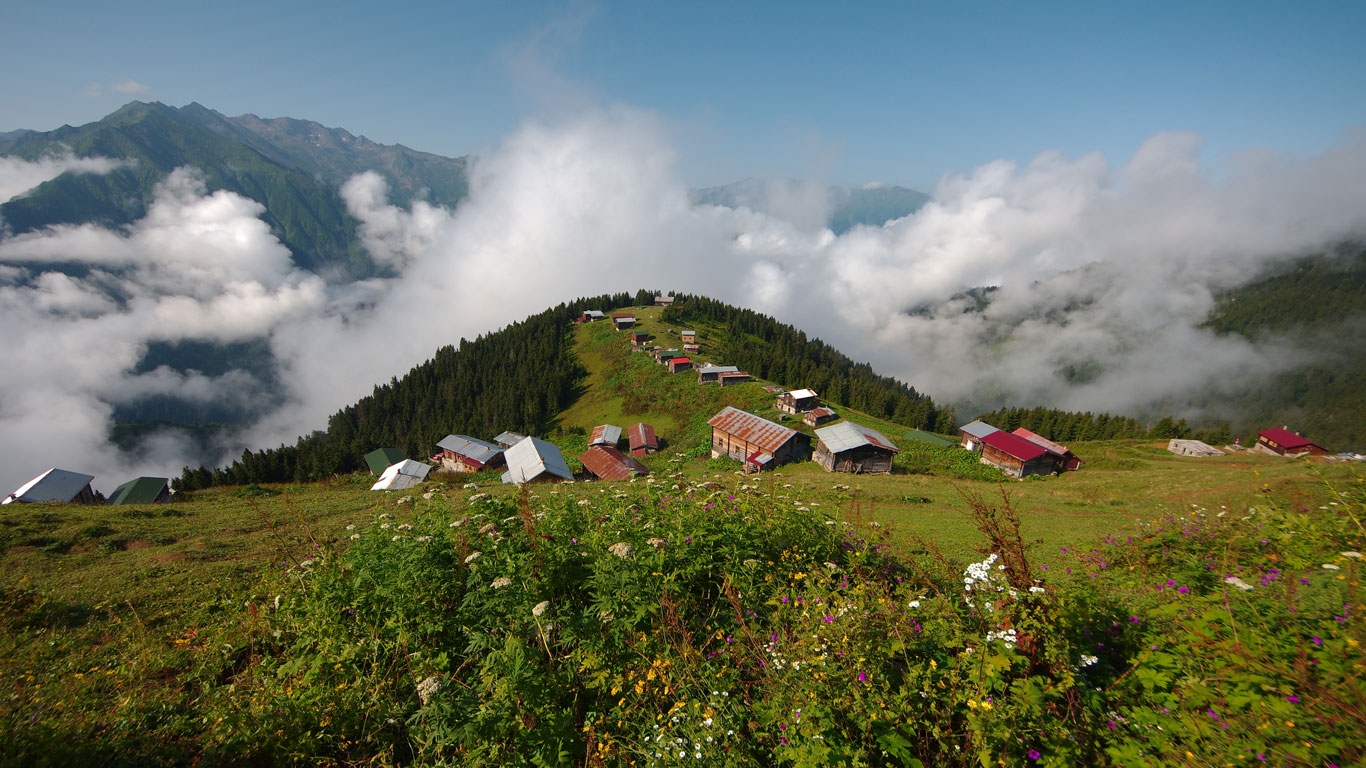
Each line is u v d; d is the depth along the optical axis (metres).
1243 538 9.68
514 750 5.20
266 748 5.62
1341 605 5.62
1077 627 5.64
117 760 5.36
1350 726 4.02
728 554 8.21
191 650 8.43
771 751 4.87
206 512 22.16
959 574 8.31
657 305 161.62
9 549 16.41
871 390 92.94
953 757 4.62
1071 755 4.43
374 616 7.66
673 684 5.93
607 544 8.12
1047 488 29.42
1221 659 4.98
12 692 6.94
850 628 5.56
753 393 81.44
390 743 5.93
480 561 8.04
